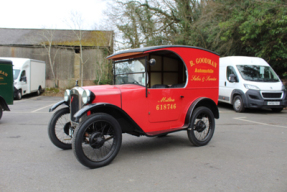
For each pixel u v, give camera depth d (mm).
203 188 3051
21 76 16156
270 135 5953
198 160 4133
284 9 11008
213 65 5449
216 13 14719
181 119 4930
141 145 5145
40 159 4180
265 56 12594
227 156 4340
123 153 4566
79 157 3559
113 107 3928
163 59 5590
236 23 12656
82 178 3375
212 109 5477
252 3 12391
